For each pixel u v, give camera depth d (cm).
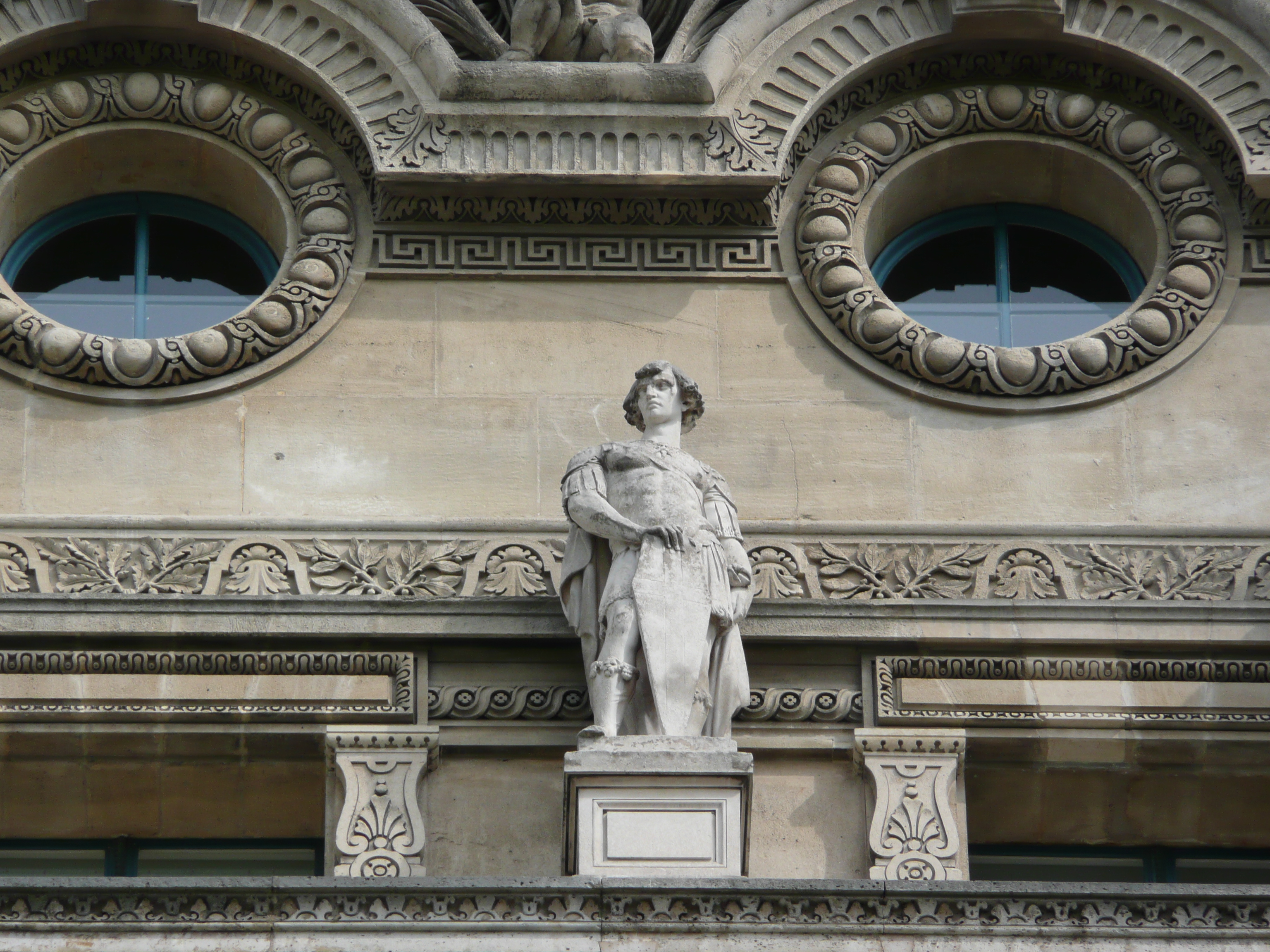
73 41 2395
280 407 2267
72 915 1859
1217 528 2236
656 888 1873
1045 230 2452
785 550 2211
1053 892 1886
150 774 2134
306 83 2394
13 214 2377
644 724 2022
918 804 2100
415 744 2109
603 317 2325
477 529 2211
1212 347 2327
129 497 2222
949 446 2278
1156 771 2153
